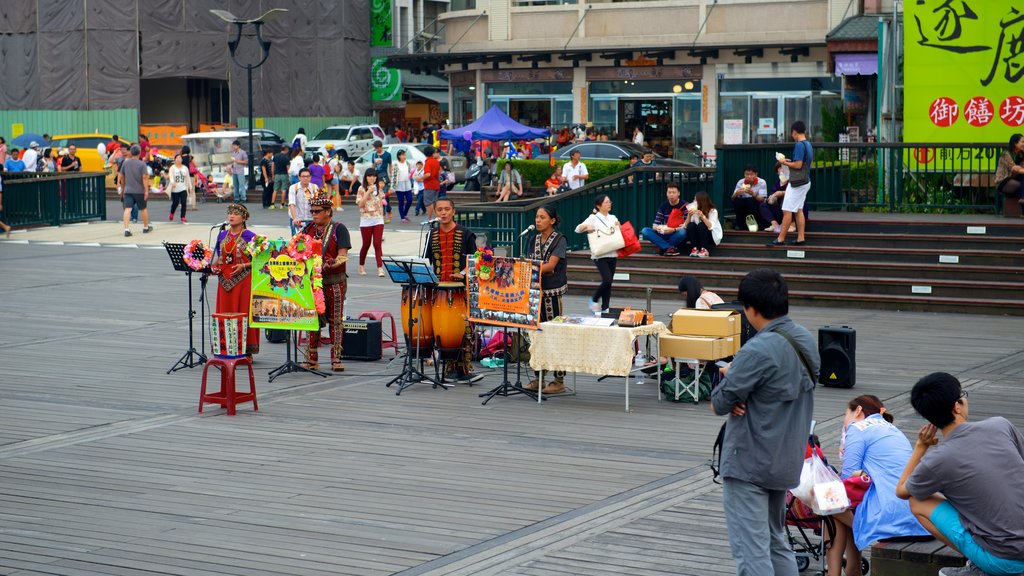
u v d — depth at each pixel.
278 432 10.61
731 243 19.94
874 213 20.88
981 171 20.69
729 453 6.20
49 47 46.38
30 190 29.58
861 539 6.72
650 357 12.58
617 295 19.25
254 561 7.30
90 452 9.91
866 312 17.67
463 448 10.06
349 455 9.82
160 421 10.99
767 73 39.41
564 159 33.84
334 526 7.98
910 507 6.28
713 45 39.16
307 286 12.52
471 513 8.27
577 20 42.31
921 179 21.39
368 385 12.65
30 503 8.49
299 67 50.56
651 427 10.80
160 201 38.22
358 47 53.03
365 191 21.16
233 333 11.36
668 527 7.95
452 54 43.66
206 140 41.28
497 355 13.74
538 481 9.06
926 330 15.94
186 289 20.03
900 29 23.33
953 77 21.48
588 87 42.59
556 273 12.55
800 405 6.18
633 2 41.34
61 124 46.53
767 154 21.91
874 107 34.75
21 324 16.47
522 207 19.41
